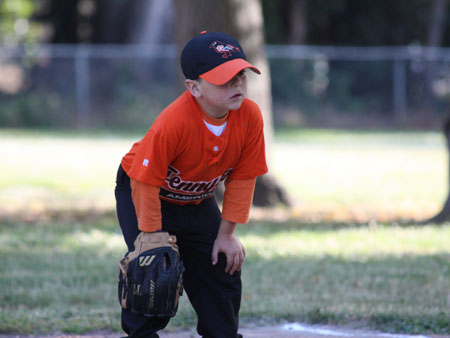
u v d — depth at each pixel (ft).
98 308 64.59
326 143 248.11
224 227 43.83
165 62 294.05
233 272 44.39
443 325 57.47
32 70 288.71
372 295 67.36
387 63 304.09
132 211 43.24
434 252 87.04
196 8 118.42
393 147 234.79
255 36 122.42
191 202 43.91
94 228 106.52
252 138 42.16
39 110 285.64
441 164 190.49
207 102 39.37
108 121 287.69
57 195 147.23
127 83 290.35
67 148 222.48
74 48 296.71
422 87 304.71
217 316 44.37
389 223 109.81
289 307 63.26
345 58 305.53
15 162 191.01
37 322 59.31
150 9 344.28
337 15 394.73
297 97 300.20
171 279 39.99
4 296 67.77
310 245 92.12
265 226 107.34
